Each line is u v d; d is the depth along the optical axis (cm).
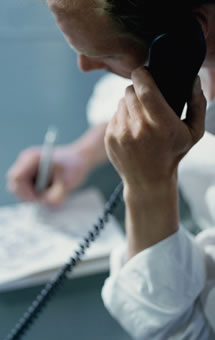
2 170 115
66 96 143
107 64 61
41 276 83
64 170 107
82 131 129
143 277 67
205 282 71
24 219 96
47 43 160
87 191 106
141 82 54
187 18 53
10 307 81
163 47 53
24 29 160
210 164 90
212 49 59
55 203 100
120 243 89
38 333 78
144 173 59
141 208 63
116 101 120
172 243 66
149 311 68
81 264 85
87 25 53
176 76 54
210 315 69
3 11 159
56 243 89
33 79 148
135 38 54
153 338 70
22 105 138
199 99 57
